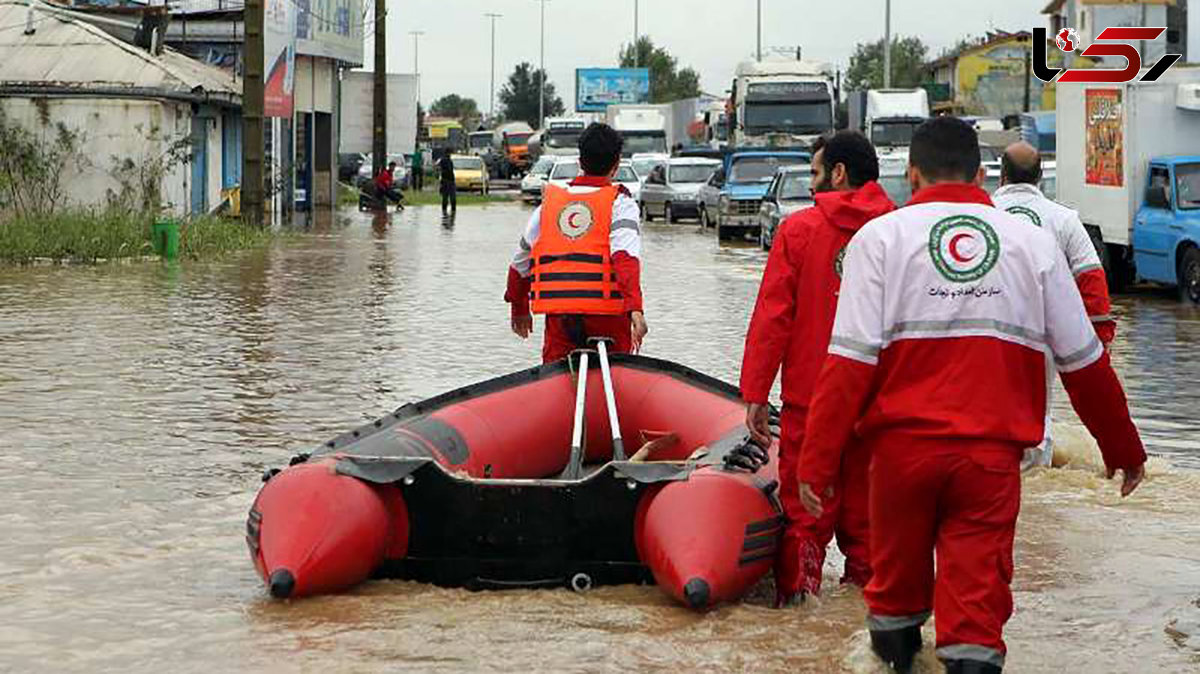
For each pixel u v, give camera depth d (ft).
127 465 36.78
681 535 24.82
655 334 62.69
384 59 188.65
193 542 29.84
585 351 30.94
